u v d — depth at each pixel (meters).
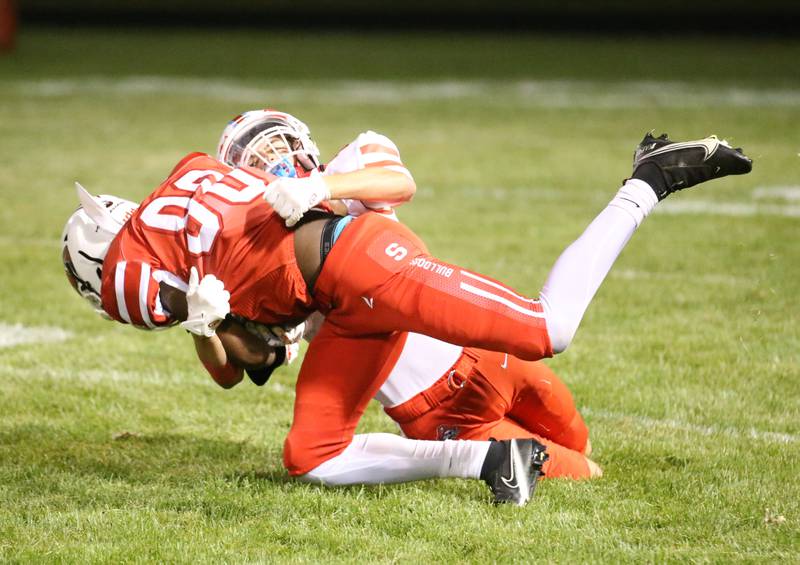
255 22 91.88
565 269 10.62
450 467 11.11
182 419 14.36
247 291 10.93
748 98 50.34
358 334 10.99
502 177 32.91
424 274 10.47
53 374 16.19
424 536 10.34
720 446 12.98
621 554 9.82
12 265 22.73
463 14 89.50
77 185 11.55
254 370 11.69
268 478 12.07
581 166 34.56
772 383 15.36
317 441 11.05
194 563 9.78
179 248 11.00
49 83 58.94
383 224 10.80
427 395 11.82
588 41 82.62
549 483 11.68
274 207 10.44
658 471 12.13
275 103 50.31
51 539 10.38
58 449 13.21
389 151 11.47
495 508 10.98
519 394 12.15
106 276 11.16
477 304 10.39
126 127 43.25
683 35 84.31
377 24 90.62
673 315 18.72
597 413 14.38
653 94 53.19
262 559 9.84
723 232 24.98
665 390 15.12
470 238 24.83
